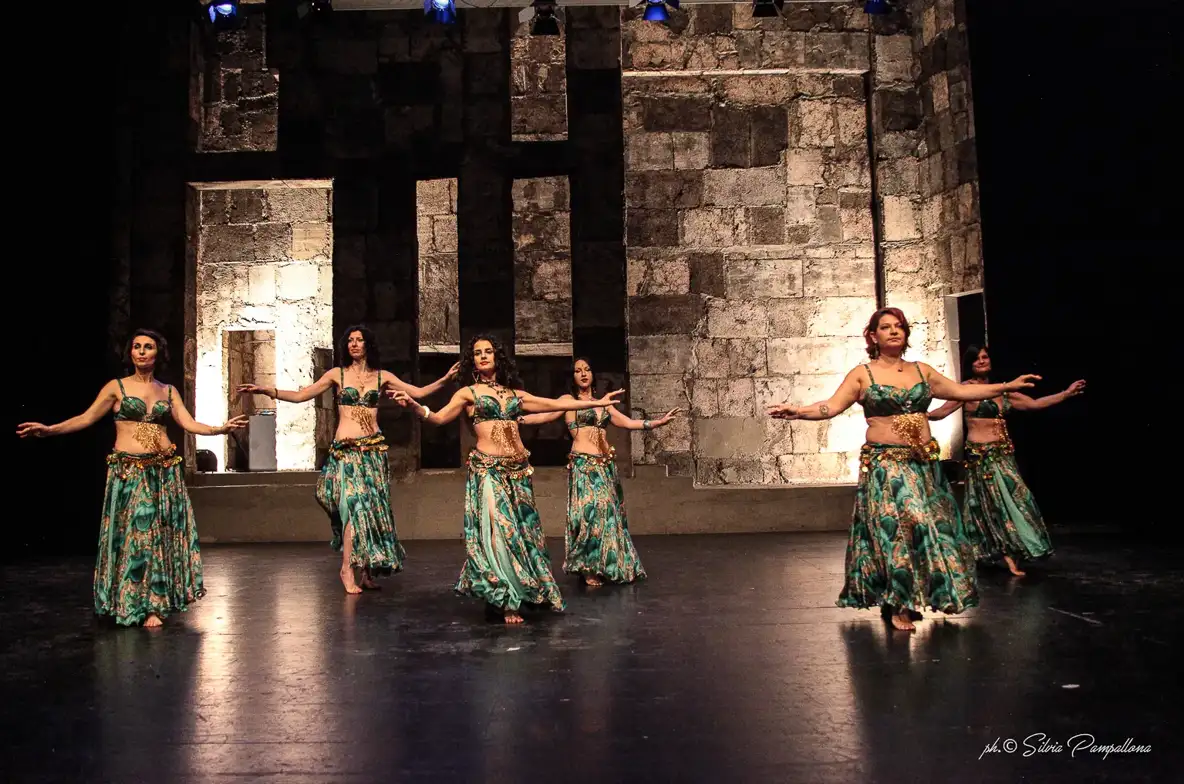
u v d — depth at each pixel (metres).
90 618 5.00
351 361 6.08
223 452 11.39
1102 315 9.05
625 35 10.55
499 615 4.84
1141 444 8.91
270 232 11.50
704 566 6.69
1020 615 4.55
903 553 4.24
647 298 10.55
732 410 10.60
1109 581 5.59
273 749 2.71
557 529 9.01
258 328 11.48
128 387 4.89
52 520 9.27
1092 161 9.09
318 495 5.96
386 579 6.36
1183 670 3.43
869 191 10.72
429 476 9.02
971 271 9.80
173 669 3.74
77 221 9.35
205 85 11.08
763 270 10.67
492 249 9.12
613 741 2.72
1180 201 8.77
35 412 9.32
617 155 9.15
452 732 2.84
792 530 9.19
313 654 3.98
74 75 9.34
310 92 9.26
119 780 2.47
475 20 9.29
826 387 10.63
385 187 9.19
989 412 6.20
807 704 3.06
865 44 10.60
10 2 9.12
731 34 10.55
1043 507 9.17
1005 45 9.38
